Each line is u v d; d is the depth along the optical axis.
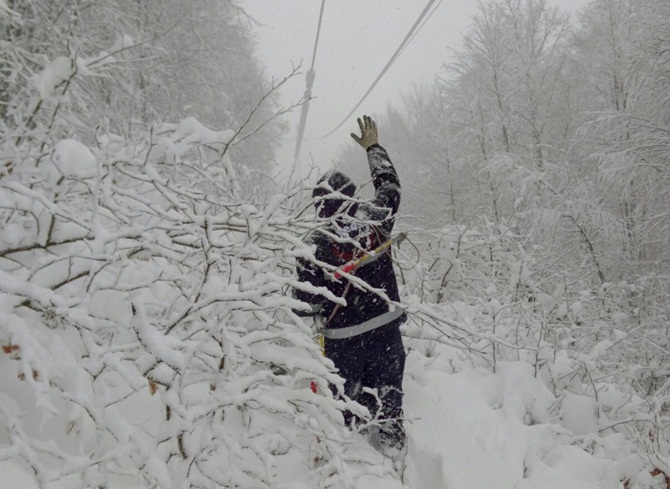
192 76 11.43
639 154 10.98
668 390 3.72
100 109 6.01
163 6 10.53
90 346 1.46
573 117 14.45
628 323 7.49
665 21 10.92
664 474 2.37
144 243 1.76
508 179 13.35
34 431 1.54
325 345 2.54
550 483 2.35
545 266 6.41
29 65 5.66
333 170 2.59
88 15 8.20
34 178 1.99
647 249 12.02
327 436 1.76
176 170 2.29
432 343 3.77
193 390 2.05
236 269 2.10
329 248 2.43
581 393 3.48
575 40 14.82
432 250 5.70
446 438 2.59
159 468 1.36
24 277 1.67
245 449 1.92
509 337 4.12
